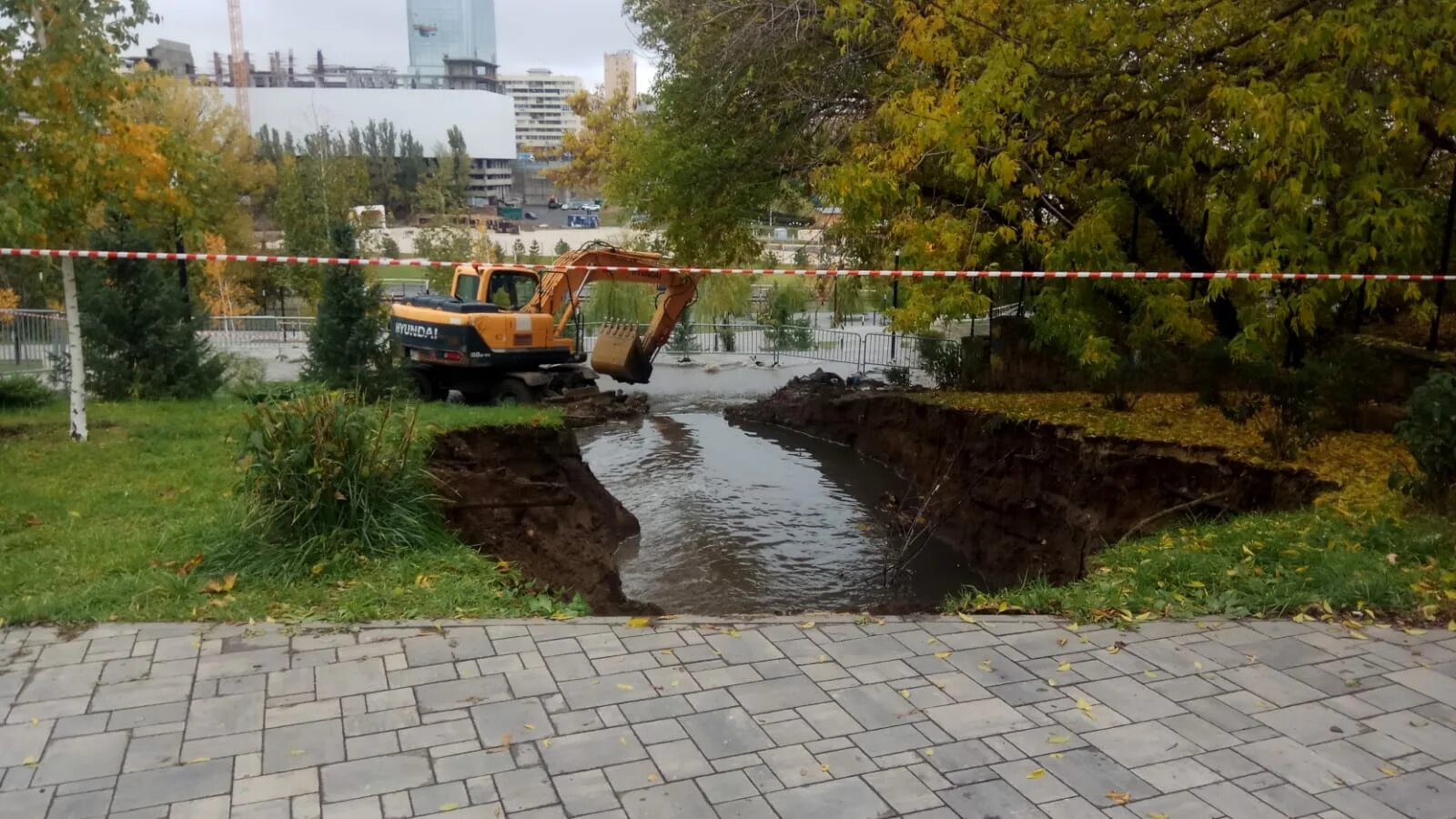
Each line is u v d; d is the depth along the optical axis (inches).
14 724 156.9
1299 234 330.0
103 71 330.6
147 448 353.4
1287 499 314.8
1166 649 191.6
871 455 648.4
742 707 165.9
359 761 147.8
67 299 360.2
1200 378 444.1
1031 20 378.9
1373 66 357.7
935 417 563.8
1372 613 206.2
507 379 690.8
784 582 400.5
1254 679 177.9
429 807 135.9
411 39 5930.1
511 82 5753.0
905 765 147.9
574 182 1823.3
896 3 412.2
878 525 490.6
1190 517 339.0
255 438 243.3
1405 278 316.8
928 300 388.5
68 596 206.1
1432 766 148.3
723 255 721.6
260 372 638.5
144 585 214.1
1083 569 368.5
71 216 348.2
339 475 243.3
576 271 709.9
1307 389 350.3
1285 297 352.2
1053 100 400.8
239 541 235.5
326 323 560.4
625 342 768.9
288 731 156.6
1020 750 152.8
